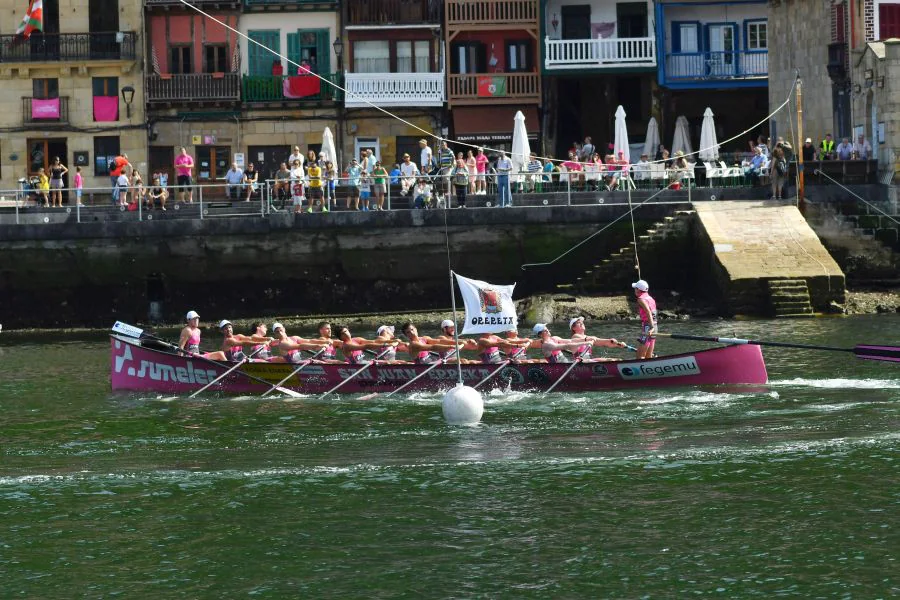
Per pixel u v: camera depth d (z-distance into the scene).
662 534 75.56
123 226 180.00
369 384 119.25
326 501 83.06
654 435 97.75
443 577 70.06
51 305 182.38
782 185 180.62
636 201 183.25
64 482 88.38
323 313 181.88
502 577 70.00
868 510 78.19
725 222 173.88
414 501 82.62
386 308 181.88
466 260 179.62
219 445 98.75
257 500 83.50
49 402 118.00
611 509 80.12
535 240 178.50
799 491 82.19
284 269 180.75
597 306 169.25
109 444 99.75
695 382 115.62
